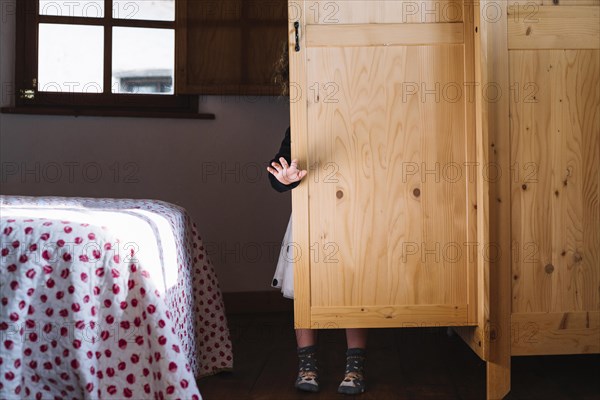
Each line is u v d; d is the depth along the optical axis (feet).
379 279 5.37
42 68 8.95
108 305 3.91
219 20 9.03
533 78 5.28
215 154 9.21
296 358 6.82
